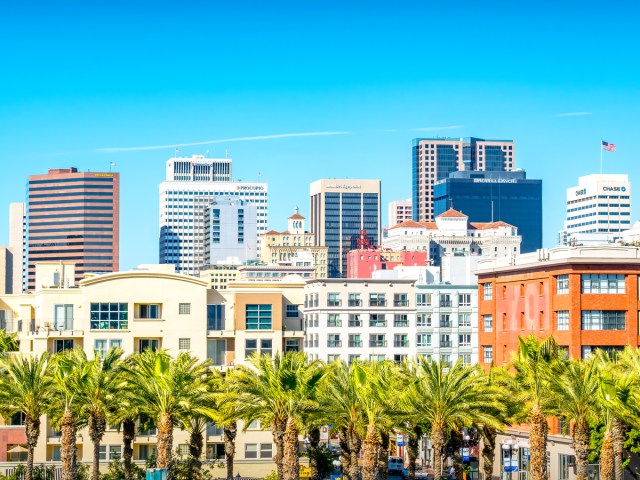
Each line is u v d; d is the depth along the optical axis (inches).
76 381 5703.7
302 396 5433.1
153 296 7805.1
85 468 6717.5
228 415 5826.8
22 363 5925.2
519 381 5753.0
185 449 7455.7
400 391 5708.7
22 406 5812.0
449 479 7475.4
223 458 7539.4
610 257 7278.5
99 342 7721.5
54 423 6200.8
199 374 5920.3
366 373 5403.5
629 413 5068.9
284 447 5428.2
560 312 7416.3
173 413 5698.8
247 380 5570.9
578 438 5354.3
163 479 5344.5
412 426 5669.3
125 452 6072.8
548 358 5585.6
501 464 7652.6
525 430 7559.1
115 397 5782.5
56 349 7711.6
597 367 5605.3
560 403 5374.0
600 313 7258.9
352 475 5620.1
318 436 6299.2
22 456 7352.4
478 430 5900.6
